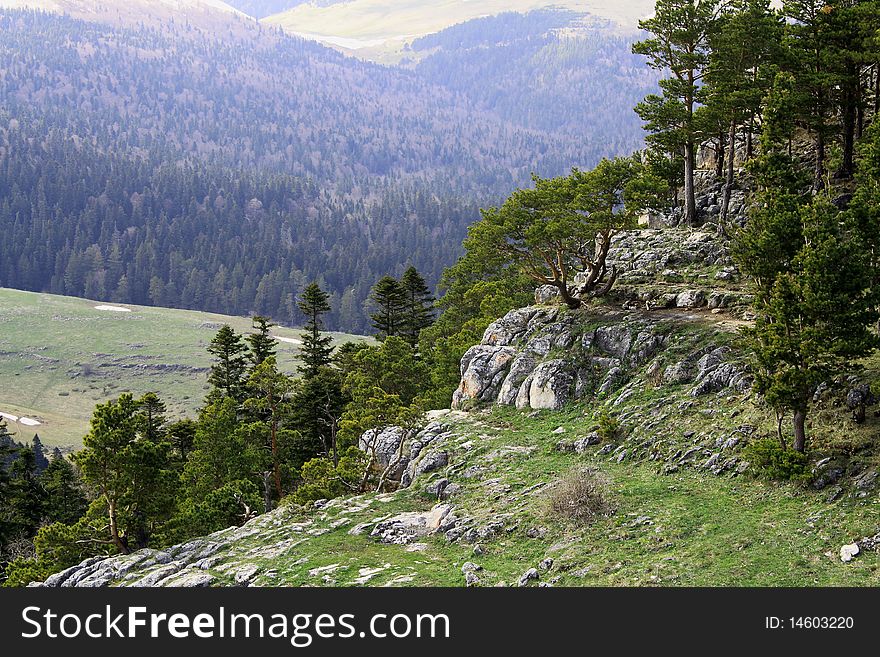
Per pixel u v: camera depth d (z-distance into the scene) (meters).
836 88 53.84
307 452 69.38
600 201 50.41
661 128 60.88
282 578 32.66
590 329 48.03
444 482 40.78
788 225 32.28
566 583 27.52
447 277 106.69
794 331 31.42
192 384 175.38
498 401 49.25
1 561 66.19
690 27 57.94
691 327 43.97
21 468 73.19
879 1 49.47
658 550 28.42
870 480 27.97
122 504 49.38
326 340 92.56
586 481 33.69
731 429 35.03
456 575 30.19
